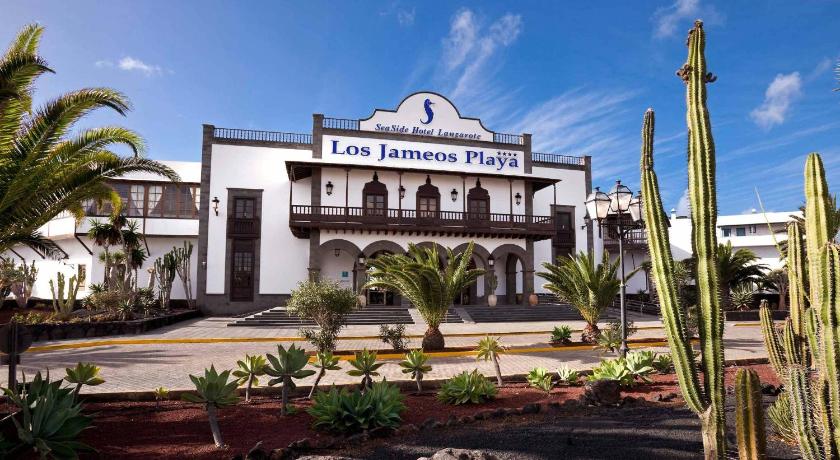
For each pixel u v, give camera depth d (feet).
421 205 88.58
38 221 27.76
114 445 16.51
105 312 64.69
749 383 11.28
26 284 86.33
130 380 28.89
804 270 14.89
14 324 20.21
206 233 82.94
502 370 32.83
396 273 43.80
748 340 50.55
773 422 17.81
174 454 15.65
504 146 94.79
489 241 87.45
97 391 24.61
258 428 18.71
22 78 21.72
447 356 40.68
